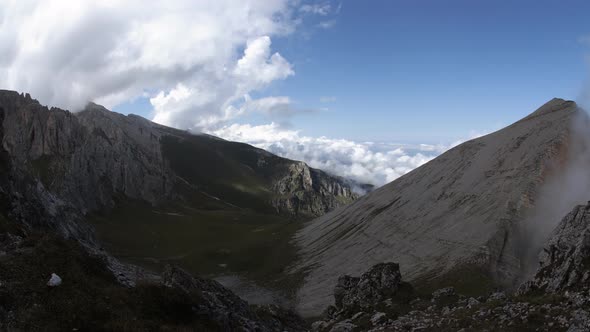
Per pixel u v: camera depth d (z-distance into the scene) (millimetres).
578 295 32156
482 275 79688
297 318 60719
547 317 30750
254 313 47688
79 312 25500
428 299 52781
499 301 38094
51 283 26703
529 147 127438
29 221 63250
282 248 169000
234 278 139375
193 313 32781
